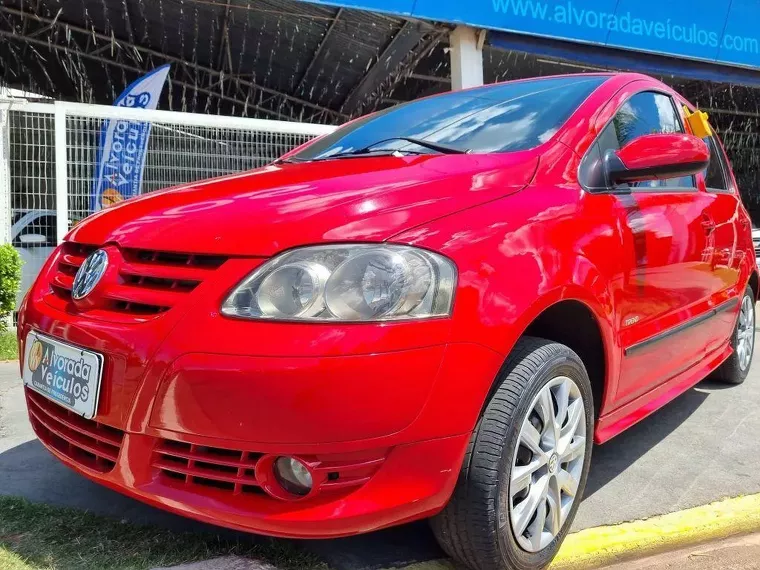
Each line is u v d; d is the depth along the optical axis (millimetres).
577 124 2396
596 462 2863
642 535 2219
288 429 1514
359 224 1670
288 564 1893
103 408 1697
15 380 4109
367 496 1572
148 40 11492
